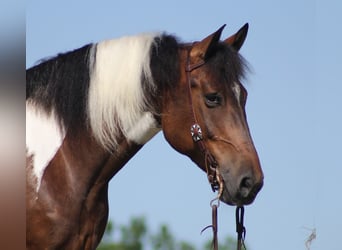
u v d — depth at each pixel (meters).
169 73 9.62
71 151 9.56
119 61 9.70
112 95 9.60
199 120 9.47
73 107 9.61
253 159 9.16
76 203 9.46
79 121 9.62
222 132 9.30
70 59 9.78
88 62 9.70
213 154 9.36
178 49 9.80
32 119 9.60
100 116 9.57
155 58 9.72
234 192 9.12
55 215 9.32
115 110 9.62
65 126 9.60
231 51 9.55
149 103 9.70
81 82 9.66
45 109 9.62
